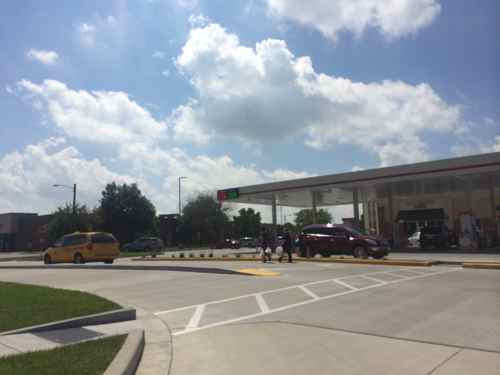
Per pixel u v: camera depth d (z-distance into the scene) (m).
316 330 8.06
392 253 31.47
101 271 20.88
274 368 6.04
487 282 14.19
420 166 32.62
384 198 49.47
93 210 64.88
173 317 9.64
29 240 74.94
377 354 6.49
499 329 7.78
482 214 44.53
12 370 5.38
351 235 25.59
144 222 71.88
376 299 11.12
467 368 5.75
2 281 16.91
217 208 77.38
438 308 9.75
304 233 27.28
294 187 39.41
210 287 14.16
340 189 40.16
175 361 6.52
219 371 6.00
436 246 34.69
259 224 104.56
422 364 5.96
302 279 15.55
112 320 9.07
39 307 9.75
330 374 5.72
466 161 30.61
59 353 6.20
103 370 5.45
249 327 8.50
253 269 19.06
